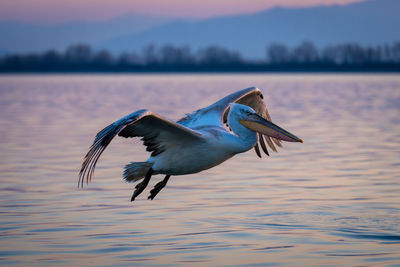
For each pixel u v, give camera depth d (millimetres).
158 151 9406
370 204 12625
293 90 74312
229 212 12039
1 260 9203
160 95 62031
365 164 17750
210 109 10547
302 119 33469
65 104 48250
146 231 10719
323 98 55812
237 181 15414
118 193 13953
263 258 9250
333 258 9227
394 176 15719
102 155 20141
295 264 8969
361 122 31438
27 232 10680
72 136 25562
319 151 20766
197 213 12008
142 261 9133
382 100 51250
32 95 64625
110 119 34188
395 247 9734
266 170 17047
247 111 9703
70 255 9422
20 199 13250
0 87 90188
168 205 12750
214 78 153125
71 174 16312
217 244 9945
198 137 9273
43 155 19859
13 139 24422
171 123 8797
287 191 14039
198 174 16609
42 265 8977
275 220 11422
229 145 9531
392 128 28203
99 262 9094
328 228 10836
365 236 10344
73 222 11328
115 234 10547
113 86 94500
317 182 15078
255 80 126812
